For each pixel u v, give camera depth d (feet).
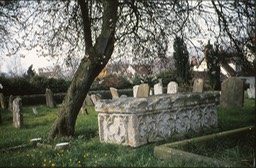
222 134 20.86
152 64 37.32
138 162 15.88
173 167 14.39
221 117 35.32
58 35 32.12
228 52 30.81
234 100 46.42
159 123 23.49
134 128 21.52
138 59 36.83
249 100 57.82
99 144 22.12
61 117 26.21
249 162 15.75
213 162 14.90
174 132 24.54
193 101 26.27
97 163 16.03
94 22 32.55
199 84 46.68
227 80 47.42
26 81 80.12
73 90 26.37
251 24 27.86
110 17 26.73
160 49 34.65
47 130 31.71
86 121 37.70
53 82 83.56
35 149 22.12
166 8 30.66
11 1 24.75
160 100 23.41
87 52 26.35
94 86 83.92
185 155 16.14
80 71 26.45
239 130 21.98
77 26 31.78
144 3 30.66
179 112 25.21
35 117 45.98
